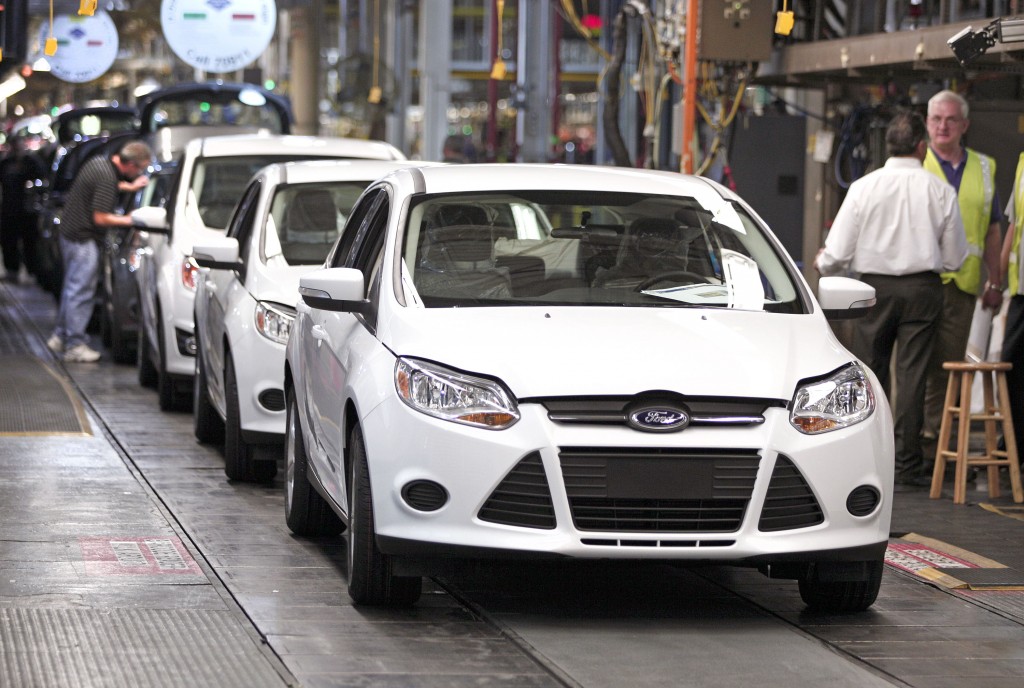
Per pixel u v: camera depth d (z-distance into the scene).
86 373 40.22
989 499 25.19
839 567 16.73
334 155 35.06
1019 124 32.62
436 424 16.08
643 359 16.42
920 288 25.67
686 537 15.90
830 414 16.53
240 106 56.78
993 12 30.48
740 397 16.11
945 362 25.89
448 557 16.27
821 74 33.62
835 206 37.81
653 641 16.28
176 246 33.84
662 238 19.05
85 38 57.41
